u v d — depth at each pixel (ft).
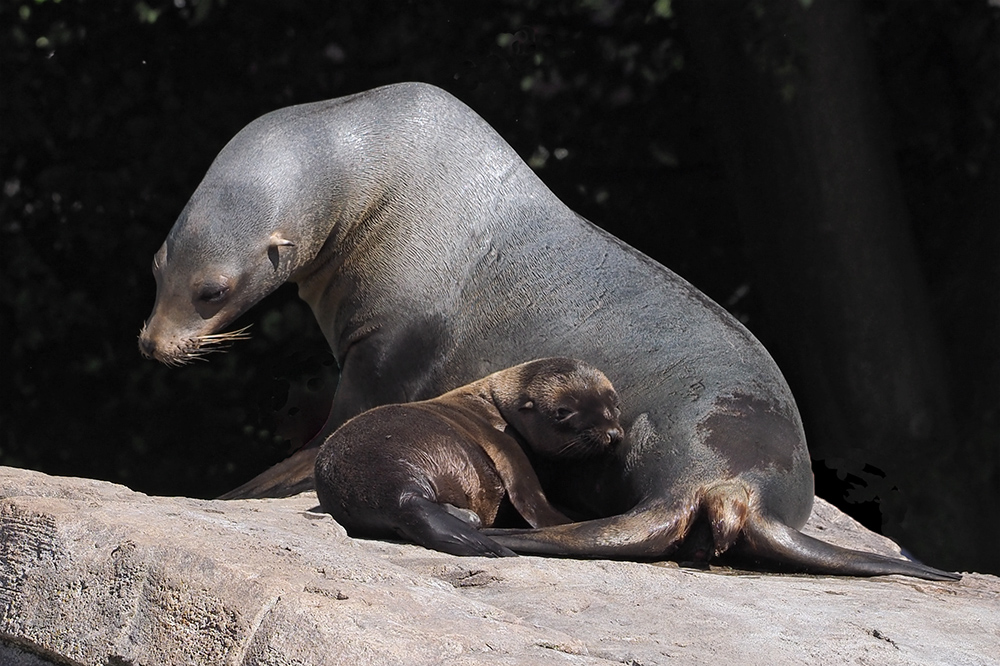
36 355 112.06
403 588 37.09
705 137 107.65
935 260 105.81
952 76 103.24
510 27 106.93
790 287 100.58
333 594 35.22
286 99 108.37
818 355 100.89
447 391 69.41
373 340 70.95
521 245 69.87
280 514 50.72
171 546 37.73
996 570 98.37
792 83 95.55
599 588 44.39
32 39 107.24
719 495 57.31
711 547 57.06
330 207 70.44
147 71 108.37
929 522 98.68
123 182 109.60
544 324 67.82
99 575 37.99
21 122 108.37
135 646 35.68
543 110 107.65
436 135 71.72
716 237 108.78
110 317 111.65
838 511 79.51
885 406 99.81
